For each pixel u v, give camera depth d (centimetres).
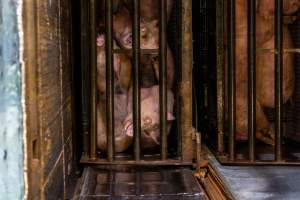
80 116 363
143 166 332
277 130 339
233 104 343
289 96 384
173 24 372
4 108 163
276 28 341
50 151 216
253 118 340
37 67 187
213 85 394
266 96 374
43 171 194
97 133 342
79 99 364
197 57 416
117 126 352
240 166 339
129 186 284
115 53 338
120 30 349
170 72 360
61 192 254
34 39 182
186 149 332
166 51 334
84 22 337
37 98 187
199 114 407
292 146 386
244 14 363
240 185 293
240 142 393
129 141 353
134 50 331
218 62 352
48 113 212
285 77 377
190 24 331
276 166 338
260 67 371
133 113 332
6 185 163
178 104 335
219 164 343
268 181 302
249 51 341
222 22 350
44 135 200
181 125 333
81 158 337
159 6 332
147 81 360
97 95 342
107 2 330
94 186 284
